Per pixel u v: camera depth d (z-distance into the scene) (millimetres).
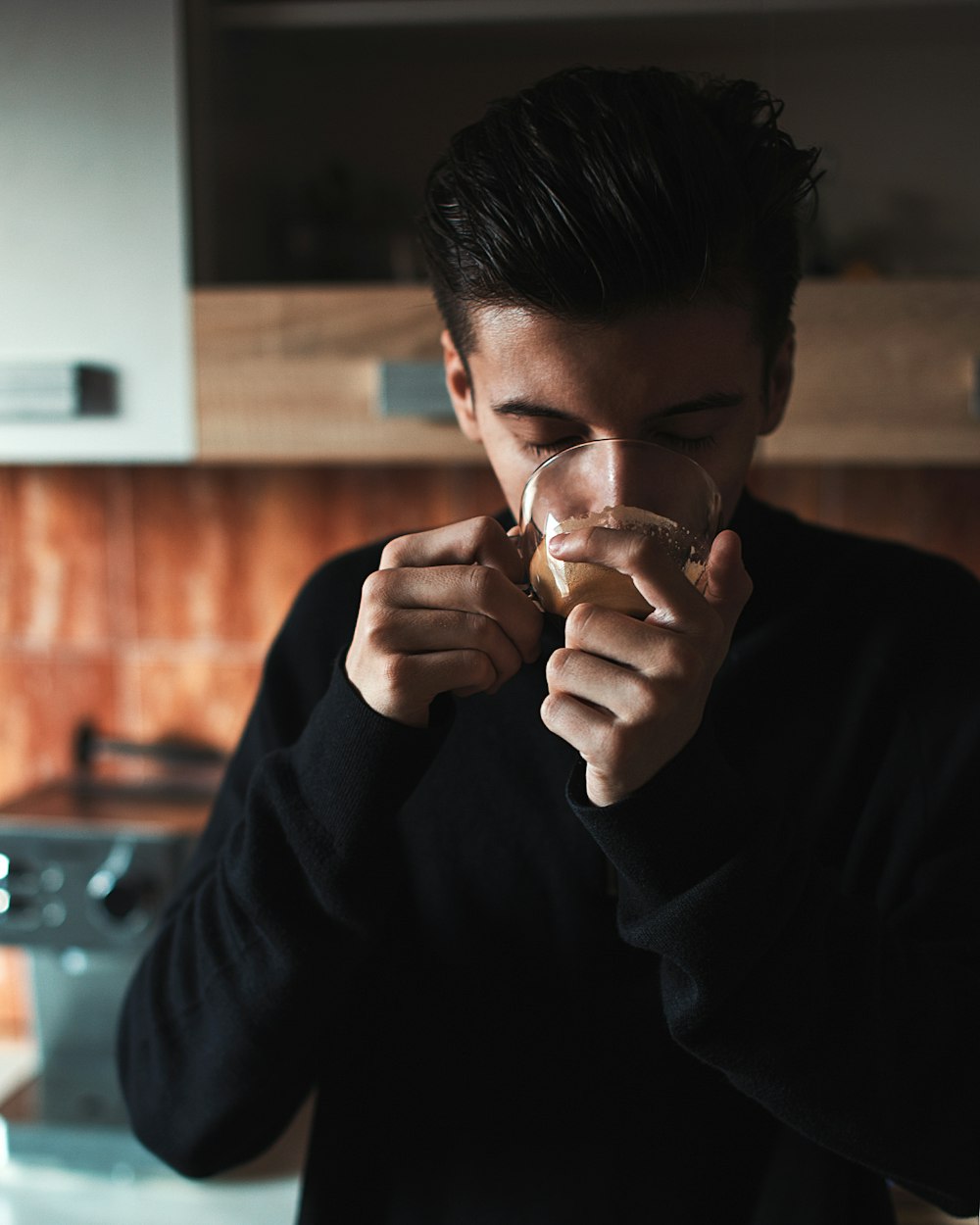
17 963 1661
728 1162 717
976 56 1323
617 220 540
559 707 506
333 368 1163
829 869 711
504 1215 727
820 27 1260
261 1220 1128
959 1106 590
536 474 561
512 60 1385
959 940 660
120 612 1617
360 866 608
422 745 584
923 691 741
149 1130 749
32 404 1169
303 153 1424
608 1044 728
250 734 838
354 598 839
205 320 1170
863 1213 746
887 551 820
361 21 1216
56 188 1170
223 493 1581
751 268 589
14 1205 1167
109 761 1623
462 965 759
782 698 755
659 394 570
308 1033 687
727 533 536
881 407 1112
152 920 1284
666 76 650
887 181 1352
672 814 520
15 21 1153
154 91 1141
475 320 596
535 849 746
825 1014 562
